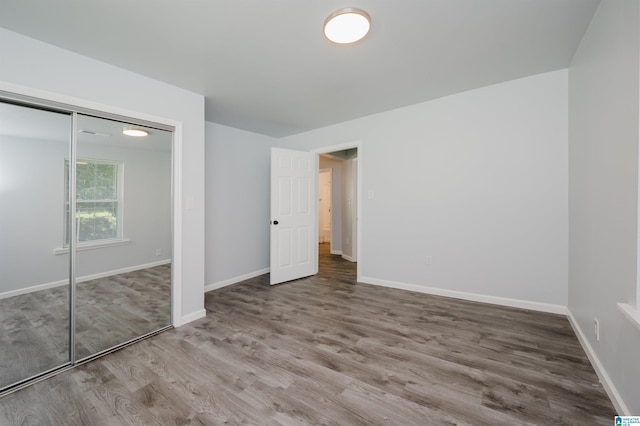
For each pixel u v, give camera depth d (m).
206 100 3.06
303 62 2.29
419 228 3.42
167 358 2.04
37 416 1.49
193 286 2.73
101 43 1.94
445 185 3.21
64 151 2.04
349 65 2.36
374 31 1.89
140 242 2.45
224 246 3.96
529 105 2.71
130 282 2.39
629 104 1.33
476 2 1.62
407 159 3.47
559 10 1.71
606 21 1.58
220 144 3.96
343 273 4.60
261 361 1.98
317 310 2.94
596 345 1.79
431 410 1.48
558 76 2.56
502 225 2.89
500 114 2.85
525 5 1.65
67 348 2.03
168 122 2.57
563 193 2.59
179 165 2.63
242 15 1.70
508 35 1.96
